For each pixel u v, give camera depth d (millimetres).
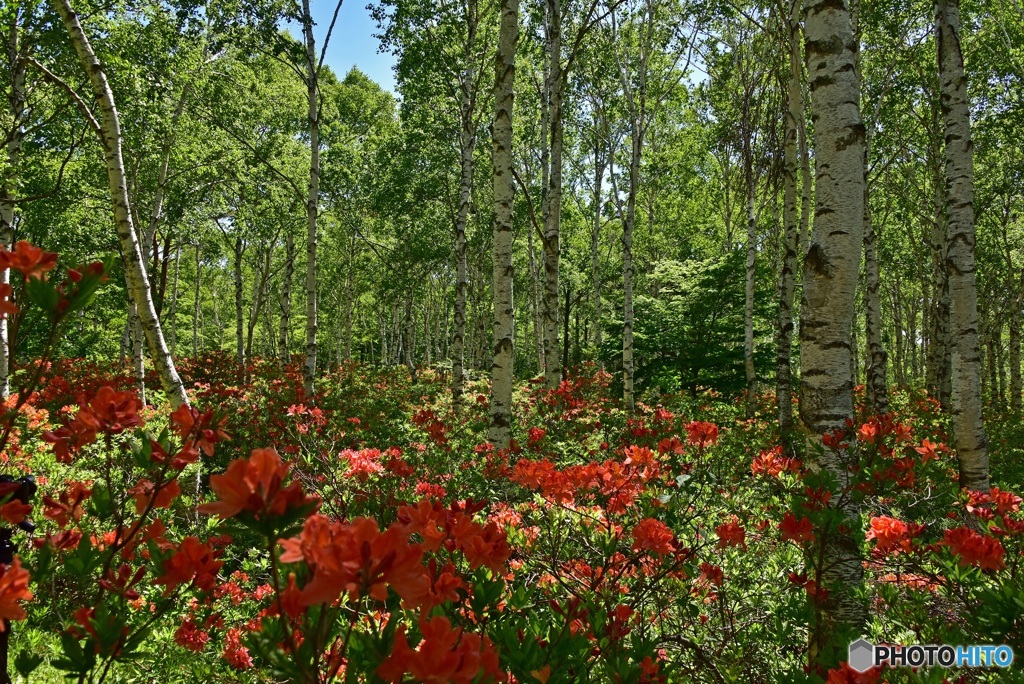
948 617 2965
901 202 19719
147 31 12484
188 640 2680
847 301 3098
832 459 3033
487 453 6309
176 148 15633
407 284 25250
